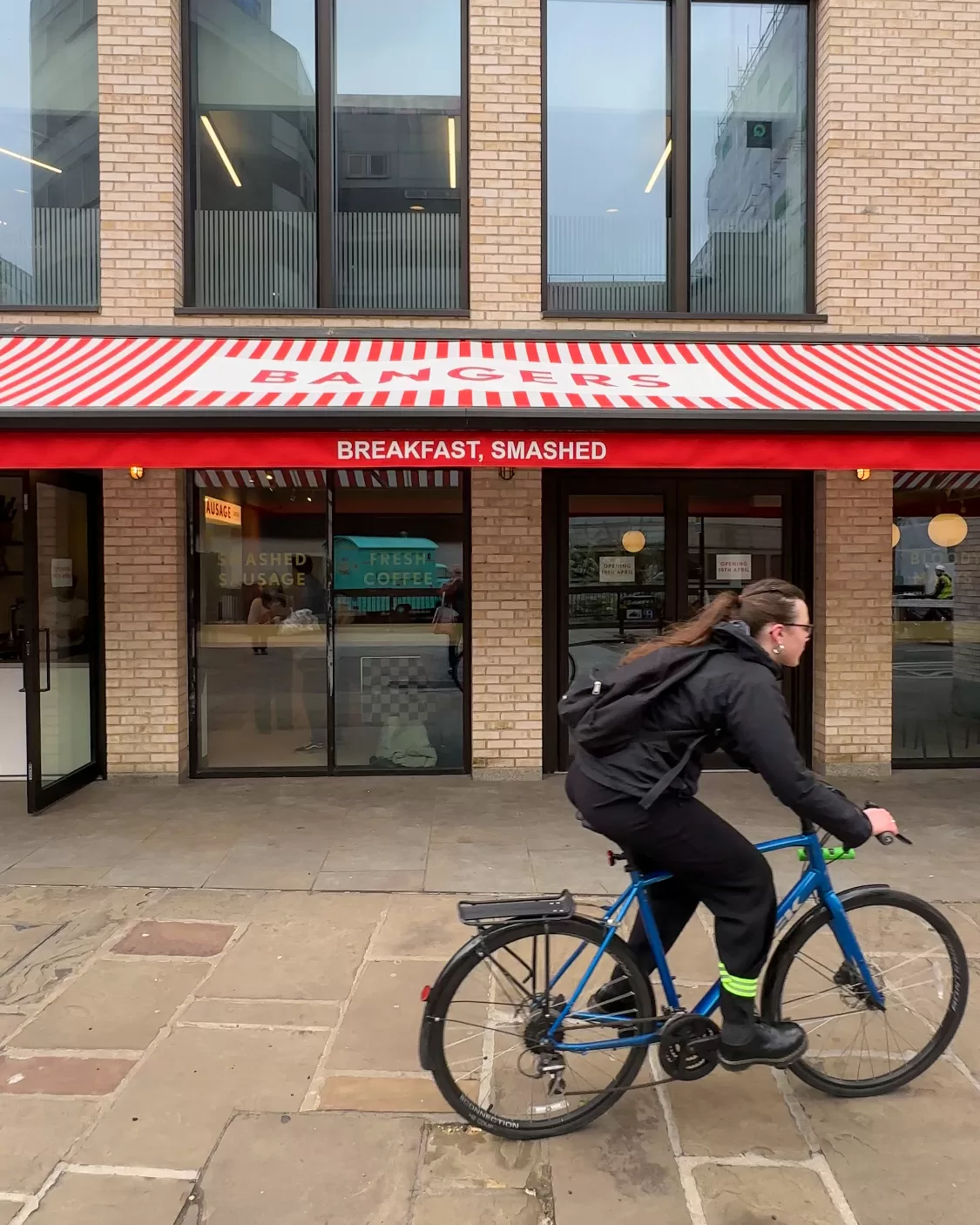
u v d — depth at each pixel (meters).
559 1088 2.74
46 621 6.37
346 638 7.27
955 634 7.51
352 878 4.94
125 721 6.93
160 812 6.22
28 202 7.11
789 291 7.52
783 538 7.49
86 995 3.60
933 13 7.07
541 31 7.17
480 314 7.11
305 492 7.20
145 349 6.54
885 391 5.70
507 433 5.01
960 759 7.50
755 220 7.51
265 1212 2.42
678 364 6.45
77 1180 2.53
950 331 7.19
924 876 4.99
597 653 7.45
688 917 2.98
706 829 2.62
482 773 7.07
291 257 7.30
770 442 5.00
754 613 2.71
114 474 6.81
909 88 7.08
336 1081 3.01
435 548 7.25
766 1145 2.71
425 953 4.00
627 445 5.02
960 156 7.13
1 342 6.62
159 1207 2.44
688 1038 2.73
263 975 3.78
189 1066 3.09
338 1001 3.55
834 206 7.10
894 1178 2.56
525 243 7.11
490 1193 2.50
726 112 7.47
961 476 7.38
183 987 3.67
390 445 4.97
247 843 5.55
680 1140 2.73
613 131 7.44
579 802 2.69
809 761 7.48
